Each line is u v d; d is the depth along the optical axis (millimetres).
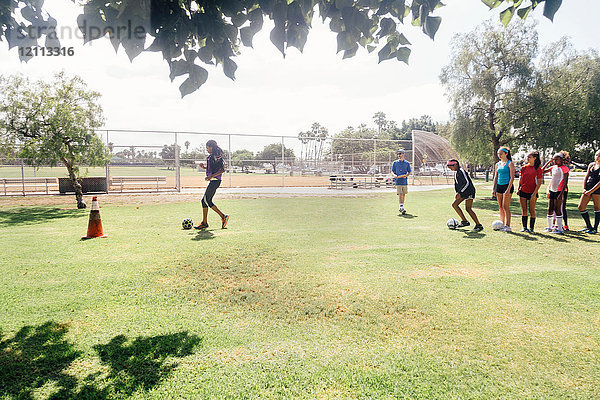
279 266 5164
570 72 15977
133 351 2766
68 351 2752
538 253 6125
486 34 15914
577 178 38500
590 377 2479
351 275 4762
